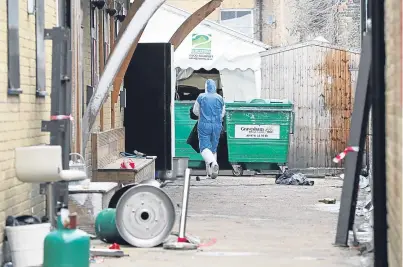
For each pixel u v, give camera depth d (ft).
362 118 97.91
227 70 211.61
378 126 77.25
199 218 124.47
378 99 77.25
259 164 200.54
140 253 92.58
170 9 218.79
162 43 176.86
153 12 122.42
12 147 86.63
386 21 76.33
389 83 73.87
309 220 123.24
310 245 99.66
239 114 199.41
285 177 185.26
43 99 101.24
